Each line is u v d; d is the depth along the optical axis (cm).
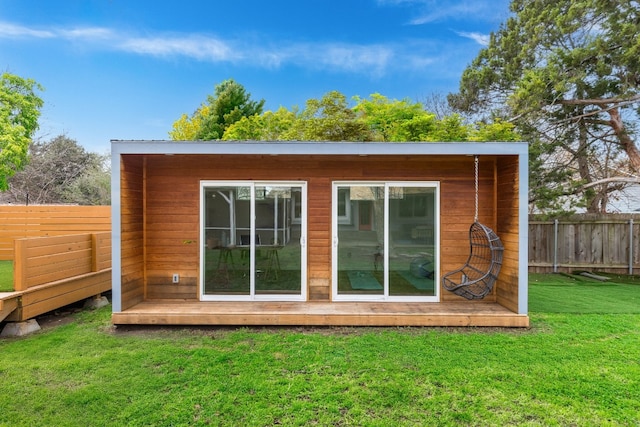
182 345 405
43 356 374
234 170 548
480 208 549
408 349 390
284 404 284
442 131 1116
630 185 983
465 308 502
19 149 1043
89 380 322
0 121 1032
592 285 749
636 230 880
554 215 866
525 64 972
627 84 808
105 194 2000
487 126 956
